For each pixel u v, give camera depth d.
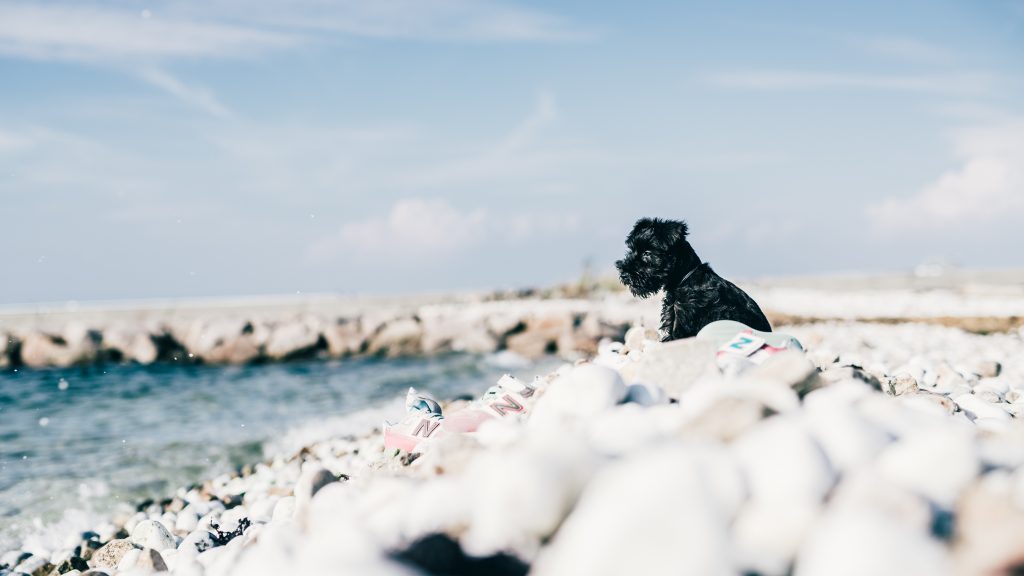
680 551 1.43
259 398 13.99
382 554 1.83
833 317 19.05
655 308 23.31
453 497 1.98
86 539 5.84
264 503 5.14
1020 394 4.68
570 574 1.49
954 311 18.56
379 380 16.12
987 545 1.43
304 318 21.94
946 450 1.72
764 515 1.63
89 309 32.84
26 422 11.84
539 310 22.88
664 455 1.64
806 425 1.96
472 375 16.70
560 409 2.56
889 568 1.36
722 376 2.90
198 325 21.14
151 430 10.92
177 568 2.88
